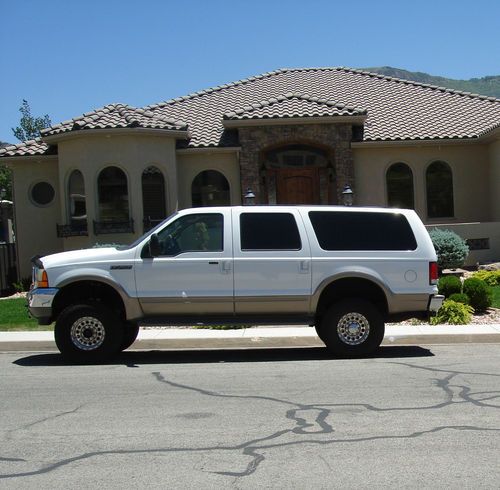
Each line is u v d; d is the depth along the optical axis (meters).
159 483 4.95
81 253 9.88
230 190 21.28
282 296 9.75
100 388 8.22
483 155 22.08
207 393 7.84
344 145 21.03
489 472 5.05
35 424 6.59
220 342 11.56
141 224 19.70
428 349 10.84
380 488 4.77
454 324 12.52
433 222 21.91
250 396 7.64
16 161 21.25
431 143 21.45
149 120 20.20
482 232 19.77
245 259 9.74
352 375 8.75
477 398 7.34
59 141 20.05
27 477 5.12
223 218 9.90
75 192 20.11
